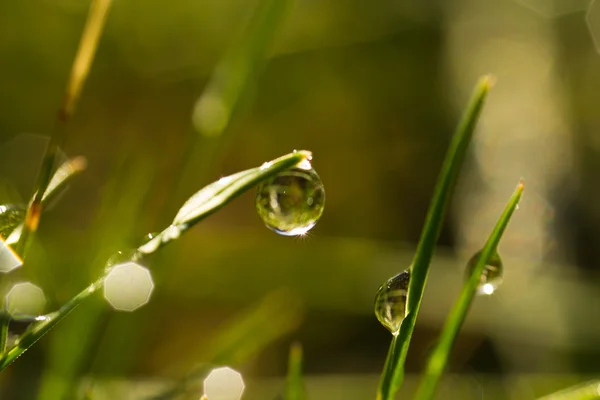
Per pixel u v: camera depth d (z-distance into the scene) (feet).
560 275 0.68
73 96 0.31
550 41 0.89
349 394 0.50
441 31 0.99
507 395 0.50
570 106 0.83
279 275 0.61
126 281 0.33
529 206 0.76
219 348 0.35
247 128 0.87
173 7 0.83
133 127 0.77
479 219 0.78
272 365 0.63
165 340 0.59
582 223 0.74
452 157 0.29
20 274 0.34
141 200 0.35
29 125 0.70
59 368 0.33
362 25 0.98
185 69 0.82
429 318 0.65
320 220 0.88
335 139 0.92
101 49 0.77
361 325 0.68
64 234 0.51
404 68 0.98
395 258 0.66
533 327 0.62
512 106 0.85
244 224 0.75
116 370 0.36
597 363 0.59
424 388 0.31
